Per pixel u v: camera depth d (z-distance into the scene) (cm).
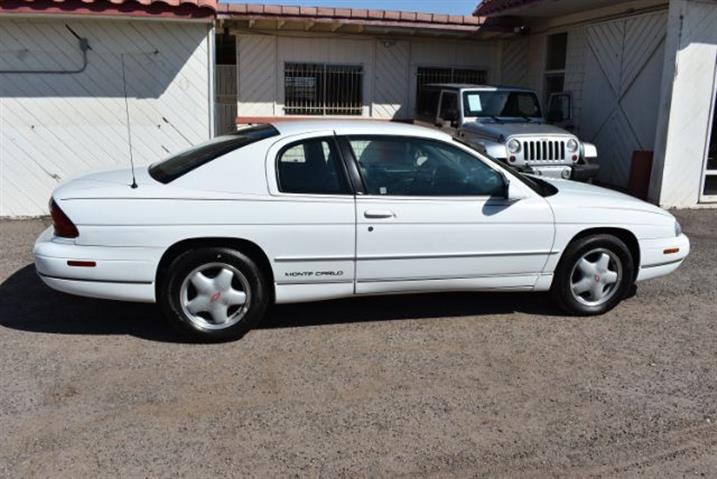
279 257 494
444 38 1440
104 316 548
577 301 571
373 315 570
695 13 1020
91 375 439
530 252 546
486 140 1005
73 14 866
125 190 479
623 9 1191
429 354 489
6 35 903
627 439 377
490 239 534
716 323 570
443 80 1465
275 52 1338
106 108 949
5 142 930
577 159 984
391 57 1412
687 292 657
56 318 542
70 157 952
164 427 377
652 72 1134
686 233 926
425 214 516
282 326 538
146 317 548
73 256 469
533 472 343
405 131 530
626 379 455
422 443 367
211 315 493
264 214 487
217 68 1350
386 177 518
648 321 571
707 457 361
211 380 437
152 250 474
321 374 450
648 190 1104
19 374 438
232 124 1378
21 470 332
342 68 1386
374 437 372
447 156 534
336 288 514
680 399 427
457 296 627
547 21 1398
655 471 347
